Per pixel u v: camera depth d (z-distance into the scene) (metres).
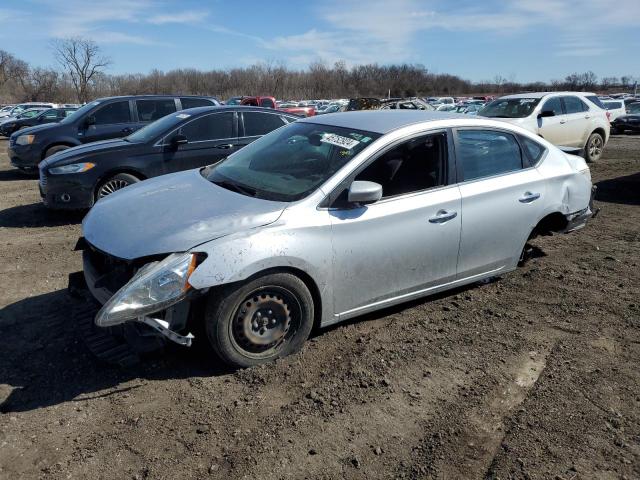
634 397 3.09
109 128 10.83
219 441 2.72
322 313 3.57
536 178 4.54
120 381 3.26
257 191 3.66
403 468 2.54
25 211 8.01
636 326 3.99
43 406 3.02
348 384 3.22
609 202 8.34
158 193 3.89
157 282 2.99
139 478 2.48
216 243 3.11
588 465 2.54
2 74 70.25
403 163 3.85
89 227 3.65
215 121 7.73
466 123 4.23
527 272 5.09
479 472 2.52
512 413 2.95
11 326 3.98
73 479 2.47
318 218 3.41
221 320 3.17
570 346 3.70
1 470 2.53
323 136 4.05
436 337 3.82
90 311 3.88
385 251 3.70
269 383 3.22
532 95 12.26
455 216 4.01
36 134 10.65
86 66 61.62
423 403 3.05
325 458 2.60
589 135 12.47
